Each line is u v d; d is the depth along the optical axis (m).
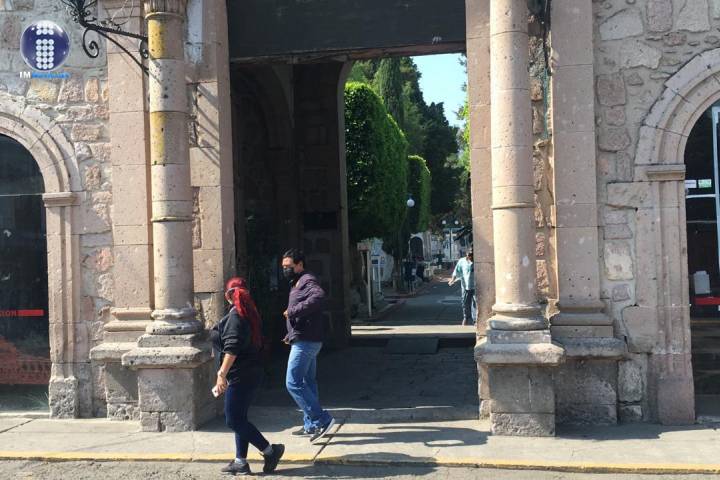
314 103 13.30
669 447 6.38
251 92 12.73
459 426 7.25
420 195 34.81
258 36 8.32
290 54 8.30
